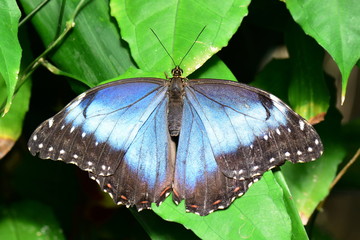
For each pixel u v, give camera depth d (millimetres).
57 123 542
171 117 557
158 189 546
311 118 583
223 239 533
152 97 562
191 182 544
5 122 583
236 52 647
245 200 537
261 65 673
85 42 572
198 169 546
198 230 536
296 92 587
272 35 653
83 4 572
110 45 568
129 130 554
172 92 559
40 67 629
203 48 550
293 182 595
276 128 542
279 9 596
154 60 552
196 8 555
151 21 556
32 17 575
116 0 561
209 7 554
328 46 542
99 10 571
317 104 583
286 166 597
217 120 551
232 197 537
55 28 574
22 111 587
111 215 683
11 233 634
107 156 549
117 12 559
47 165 681
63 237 640
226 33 550
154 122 559
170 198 545
